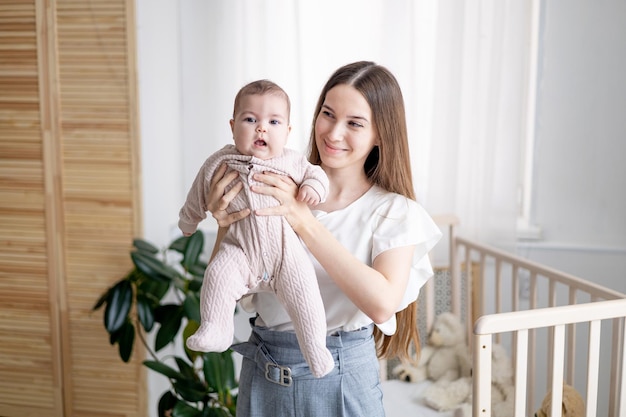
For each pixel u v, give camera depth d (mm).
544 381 2355
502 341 2344
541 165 2357
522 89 2193
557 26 2271
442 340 2082
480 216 2287
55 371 2340
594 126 2303
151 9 2219
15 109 2209
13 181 2258
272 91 1108
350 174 1240
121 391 2326
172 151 2303
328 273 1085
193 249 2100
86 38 2141
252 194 1092
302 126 2252
